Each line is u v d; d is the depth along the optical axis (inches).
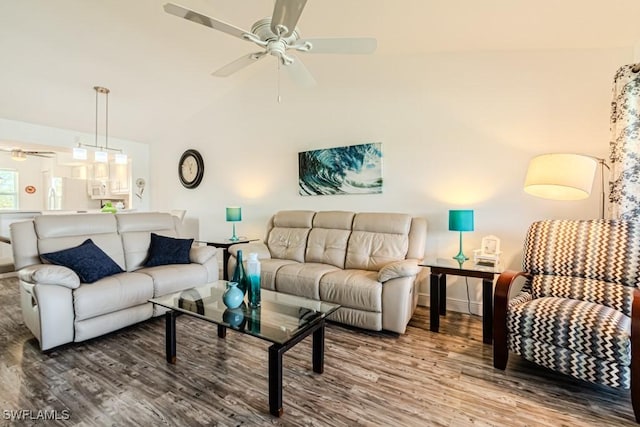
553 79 110.3
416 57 133.0
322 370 80.4
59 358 87.0
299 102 164.4
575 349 69.4
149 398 69.6
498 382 76.2
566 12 83.9
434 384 75.5
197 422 62.2
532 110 113.5
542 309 76.0
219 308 83.8
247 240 175.0
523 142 115.0
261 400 69.2
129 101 178.1
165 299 89.7
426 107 131.7
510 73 116.6
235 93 188.1
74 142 196.7
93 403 67.7
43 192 309.3
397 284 100.9
